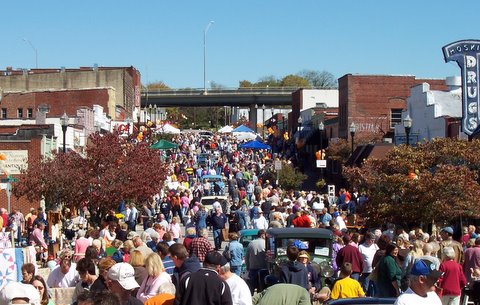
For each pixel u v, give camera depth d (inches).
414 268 394.6
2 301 366.9
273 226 948.6
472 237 850.1
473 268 734.5
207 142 4276.6
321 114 3412.9
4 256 591.2
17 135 1819.6
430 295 394.3
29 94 3193.9
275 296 494.0
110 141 1371.8
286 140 3786.9
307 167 3390.7
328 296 580.4
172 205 1675.7
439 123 1999.3
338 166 2719.0
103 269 468.4
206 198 1688.0
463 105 1576.0
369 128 2913.4
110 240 983.0
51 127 1847.9
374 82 2918.3
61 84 3823.8
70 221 1282.0
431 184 1077.8
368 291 727.1
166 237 813.9
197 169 2758.4
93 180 1320.1
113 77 3831.2
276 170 2287.2
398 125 2343.8
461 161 1204.5
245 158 3380.9
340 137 3029.0
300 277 609.3
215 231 1317.7
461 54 1574.8
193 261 537.0
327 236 804.6
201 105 5979.3
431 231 1156.5
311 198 1736.0
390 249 668.1
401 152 1197.7
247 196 1875.0
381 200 1132.5
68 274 582.6
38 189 1333.7
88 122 2401.6
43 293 475.5
